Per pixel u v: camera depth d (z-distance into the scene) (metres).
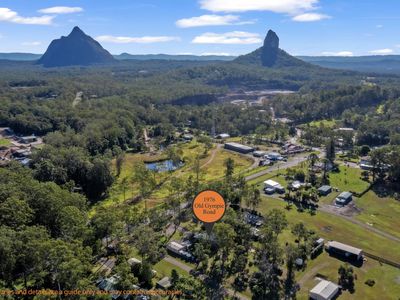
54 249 86.62
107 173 180.75
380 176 188.00
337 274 105.12
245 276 102.56
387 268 109.25
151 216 133.62
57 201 117.88
